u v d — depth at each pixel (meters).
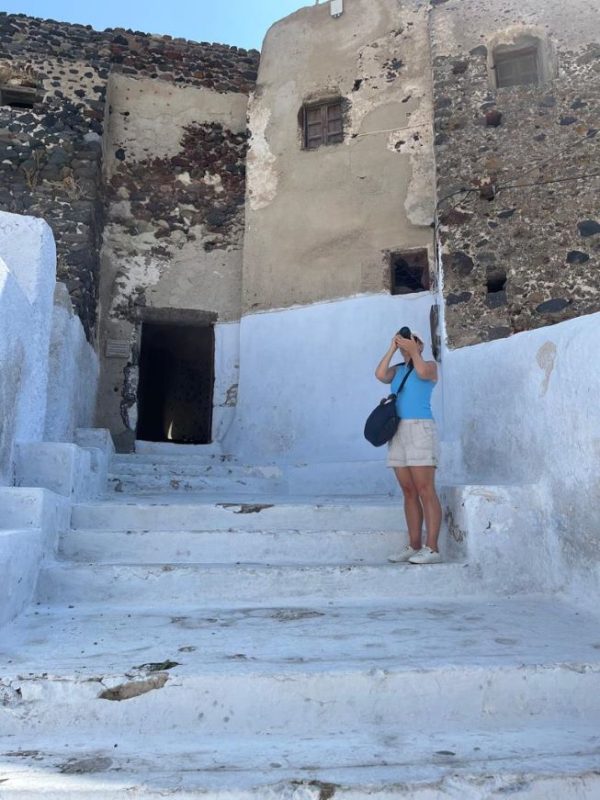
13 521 3.51
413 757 2.06
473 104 7.12
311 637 2.88
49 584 3.49
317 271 8.32
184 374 12.09
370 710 2.36
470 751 2.11
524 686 2.43
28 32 8.94
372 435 3.99
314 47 9.15
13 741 2.19
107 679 2.33
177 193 9.39
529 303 6.38
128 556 3.94
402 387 4.06
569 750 2.12
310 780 1.88
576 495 3.59
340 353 7.89
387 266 7.96
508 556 3.79
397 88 8.52
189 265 9.18
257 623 3.11
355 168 8.46
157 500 5.14
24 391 4.22
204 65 9.94
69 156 8.38
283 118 9.10
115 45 9.70
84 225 8.12
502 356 4.69
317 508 4.42
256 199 8.98
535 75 7.43
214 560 3.99
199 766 1.98
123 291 8.93
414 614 3.30
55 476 4.23
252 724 2.31
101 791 1.81
